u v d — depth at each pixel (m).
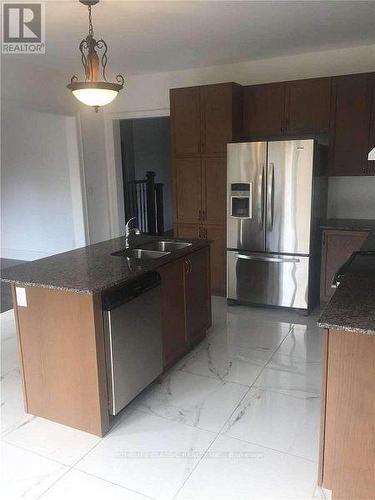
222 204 4.67
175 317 3.14
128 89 5.58
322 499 1.93
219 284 4.88
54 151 6.17
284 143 3.94
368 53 4.23
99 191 6.02
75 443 2.35
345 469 1.78
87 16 3.24
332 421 1.75
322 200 4.31
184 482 2.05
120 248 3.37
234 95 4.42
